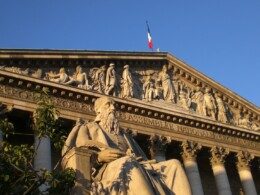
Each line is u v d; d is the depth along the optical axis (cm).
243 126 5356
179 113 4688
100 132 1145
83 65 4362
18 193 1305
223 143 5031
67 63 4262
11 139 3847
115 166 995
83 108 4041
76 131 1145
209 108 5138
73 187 1017
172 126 4669
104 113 1214
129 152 1103
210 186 5125
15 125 3825
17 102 3688
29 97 3775
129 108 4381
